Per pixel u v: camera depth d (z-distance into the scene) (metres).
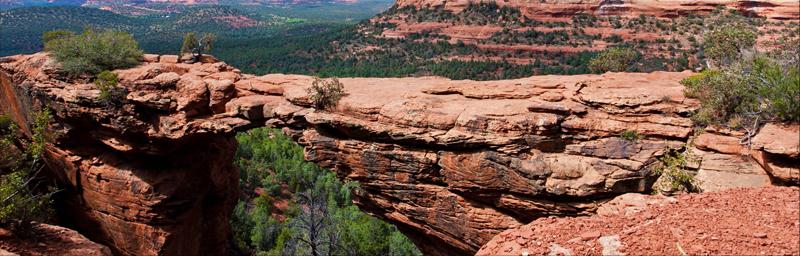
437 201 23.52
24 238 22.89
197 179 35.38
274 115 26.31
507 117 20.73
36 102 32.19
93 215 34.94
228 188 39.84
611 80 22.88
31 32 176.38
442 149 22.27
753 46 23.72
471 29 110.38
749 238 10.88
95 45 31.20
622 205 15.70
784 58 18.53
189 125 28.28
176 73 29.94
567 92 21.81
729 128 17.98
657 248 11.16
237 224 46.41
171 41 184.50
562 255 11.66
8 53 146.12
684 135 18.94
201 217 37.53
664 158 19.19
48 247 22.58
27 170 27.19
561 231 12.82
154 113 29.41
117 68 31.53
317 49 122.94
